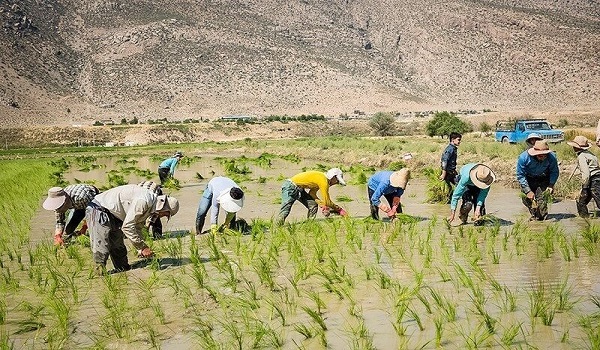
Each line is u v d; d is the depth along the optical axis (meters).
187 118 165.12
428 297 7.43
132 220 9.71
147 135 111.50
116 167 40.38
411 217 12.90
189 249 11.03
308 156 44.22
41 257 10.80
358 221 12.83
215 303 7.74
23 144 106.00
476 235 11.04
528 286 7.65
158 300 7.96
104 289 8.66
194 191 21.95
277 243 10.86
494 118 124.38
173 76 186.00
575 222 12.36
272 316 7.08
